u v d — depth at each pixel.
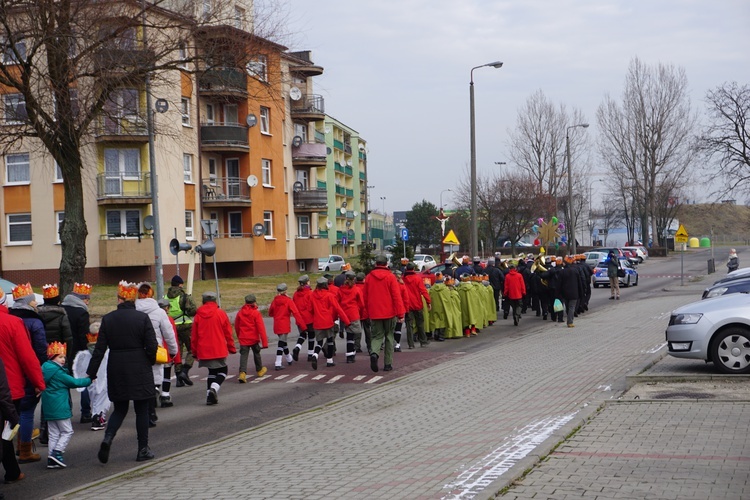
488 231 67.75
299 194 56.06
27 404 9.07
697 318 12.64
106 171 40.22
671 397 10.89
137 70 20.97
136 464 9.00
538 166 74.56
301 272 55.75
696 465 7.24
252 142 49.00
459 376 14.80
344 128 90.12
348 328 17.77
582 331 22.03
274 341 23.42
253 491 7.18
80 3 20.16
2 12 19.55
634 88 79.31
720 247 119.81
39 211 41.38
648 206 82.44
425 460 8.13
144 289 11.96
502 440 8.95
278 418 11.38
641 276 54.41
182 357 15.17
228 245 47.28
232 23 22.53
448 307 21.53
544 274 26.55
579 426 9.23
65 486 8.09
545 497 6.33
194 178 45.50
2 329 8.41
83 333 11.30
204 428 11.03
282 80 24.11
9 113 21.67
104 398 11.21
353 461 8.27
